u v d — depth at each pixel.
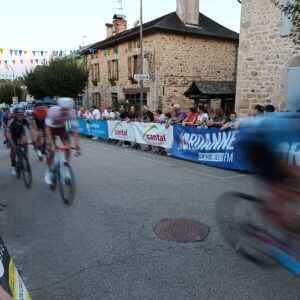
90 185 6.00
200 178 6.47
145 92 19.03
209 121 8.86
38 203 5.02
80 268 3.07
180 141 8.73
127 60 20.80
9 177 6.82
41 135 7.41
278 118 2.79
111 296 2.64
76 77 24.53
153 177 6.57
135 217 4.34
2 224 4.20
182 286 2.76
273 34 10.48
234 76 20.53
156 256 3.27
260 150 2.88
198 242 3.56
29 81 27.58
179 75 18.44
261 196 3.08
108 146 11.45
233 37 19.62
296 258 2.87
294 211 2.89
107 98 24.11
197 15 19.30
